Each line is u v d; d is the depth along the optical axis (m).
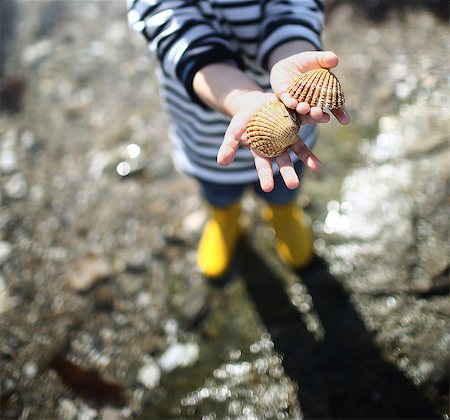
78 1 1.14
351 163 0.84
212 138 0.59
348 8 0.99
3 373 0.70
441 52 0.89
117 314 0.75
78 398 0.69
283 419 0.65
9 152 0.93
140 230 0.82
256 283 0.76
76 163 0.91
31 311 0.75
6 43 1.09
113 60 1.04
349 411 0.65
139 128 0.94
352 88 0.90
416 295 0.70
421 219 0.75
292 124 0.42
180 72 0.52
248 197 0.83
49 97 1.00
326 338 0.70
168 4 0.55
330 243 0.77
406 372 0.66
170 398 0.68
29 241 0.82
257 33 0.55
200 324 0.74
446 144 0.80
